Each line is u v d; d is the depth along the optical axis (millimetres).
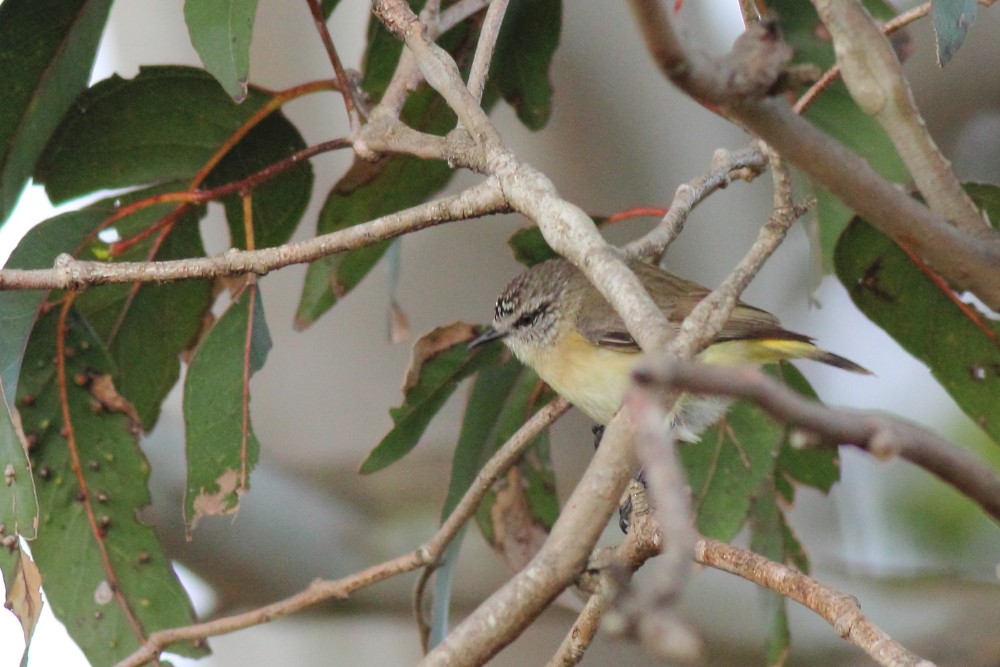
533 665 11742
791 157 3609
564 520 3951
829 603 4902
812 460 8578
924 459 2891
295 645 12195
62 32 7219
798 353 8836
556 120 11469
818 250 7465
